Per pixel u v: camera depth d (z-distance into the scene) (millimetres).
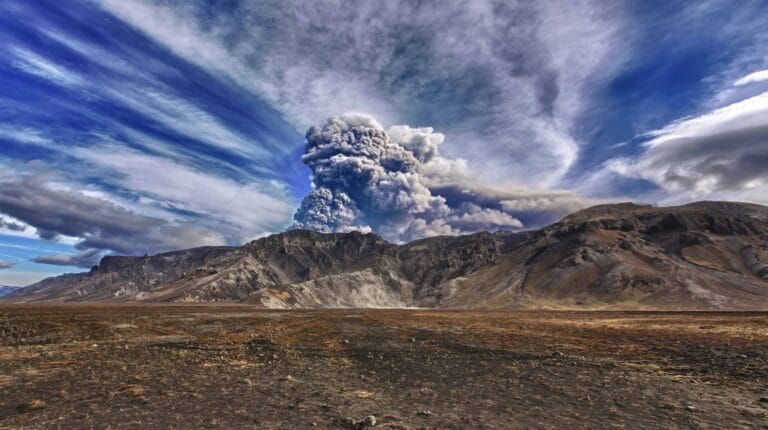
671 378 20375
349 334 49094
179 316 89000
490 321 80125
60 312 103750
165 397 16641
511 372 22875
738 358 25047
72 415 13984
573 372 22547
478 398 16516
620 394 17000
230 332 50594
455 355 30406
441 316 110688
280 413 14102
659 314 116000
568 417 13547
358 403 15609
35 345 35750
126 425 12750
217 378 21031
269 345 36719
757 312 114688
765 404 15117
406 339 42844
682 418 13398
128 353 30828
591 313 136875
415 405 15328
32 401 15742
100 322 62375
